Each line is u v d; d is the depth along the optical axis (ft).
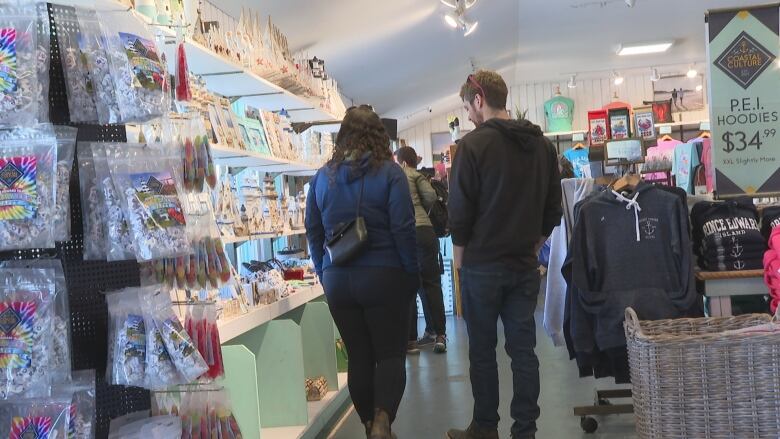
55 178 5.42
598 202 11.18
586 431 11.55
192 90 10.36
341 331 10.38
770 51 11.59
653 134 16.55
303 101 15.65
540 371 16.16
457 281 26.35
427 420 12.82
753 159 11.67
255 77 12.24
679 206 10.87
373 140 10.25
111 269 6.38
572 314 11.39
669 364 8.74
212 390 6.68
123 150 5.95
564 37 31.81
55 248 5.86
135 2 8.13
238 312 10.15
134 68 5.77
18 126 5.27
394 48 24.12
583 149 29.60
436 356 18.61
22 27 5.40
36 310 5.35
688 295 10.69
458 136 31.53
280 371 11.12
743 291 10.84
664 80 40.91
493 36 29.14
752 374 8.53
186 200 7.20
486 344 10.41
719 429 8.64
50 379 5.33
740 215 11.25
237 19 15.37
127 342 5.73
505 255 10.12
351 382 10.34
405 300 10.14
